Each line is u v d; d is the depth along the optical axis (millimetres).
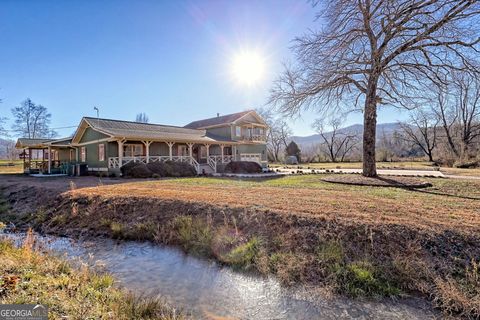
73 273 3957
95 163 18516
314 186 10273
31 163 23078
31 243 5277
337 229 4754
